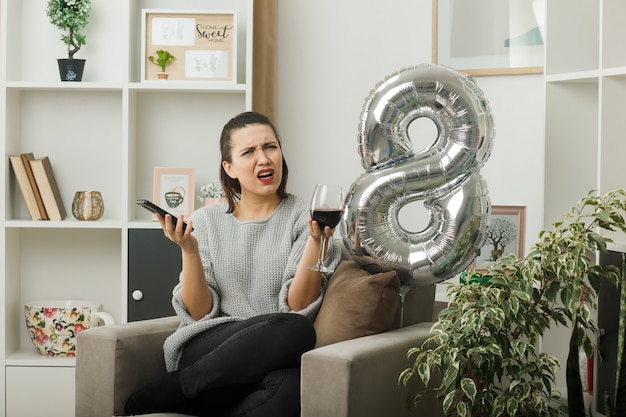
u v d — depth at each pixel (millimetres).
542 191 3041
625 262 2244
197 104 3584
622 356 2229
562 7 2945
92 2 3553
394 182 2627
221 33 3428
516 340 2369
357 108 3600
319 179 3629
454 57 3447
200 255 2627
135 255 3342
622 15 2662
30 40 3551
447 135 2643
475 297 2395
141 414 2262
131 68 3439
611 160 2670
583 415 2330
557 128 2957
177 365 2447
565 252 2359
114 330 2340
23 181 3400
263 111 3537
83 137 3586
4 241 3383
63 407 3355
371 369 2111
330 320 2373
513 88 3365
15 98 3488
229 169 2699
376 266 2625
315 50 3615
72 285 3613
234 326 2361
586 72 2754
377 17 3578
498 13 3371
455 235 2598
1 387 3357
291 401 2152
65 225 3359
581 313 2283
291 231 2627
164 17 3428
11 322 3479
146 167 3590
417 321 2691
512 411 2266
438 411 2545
